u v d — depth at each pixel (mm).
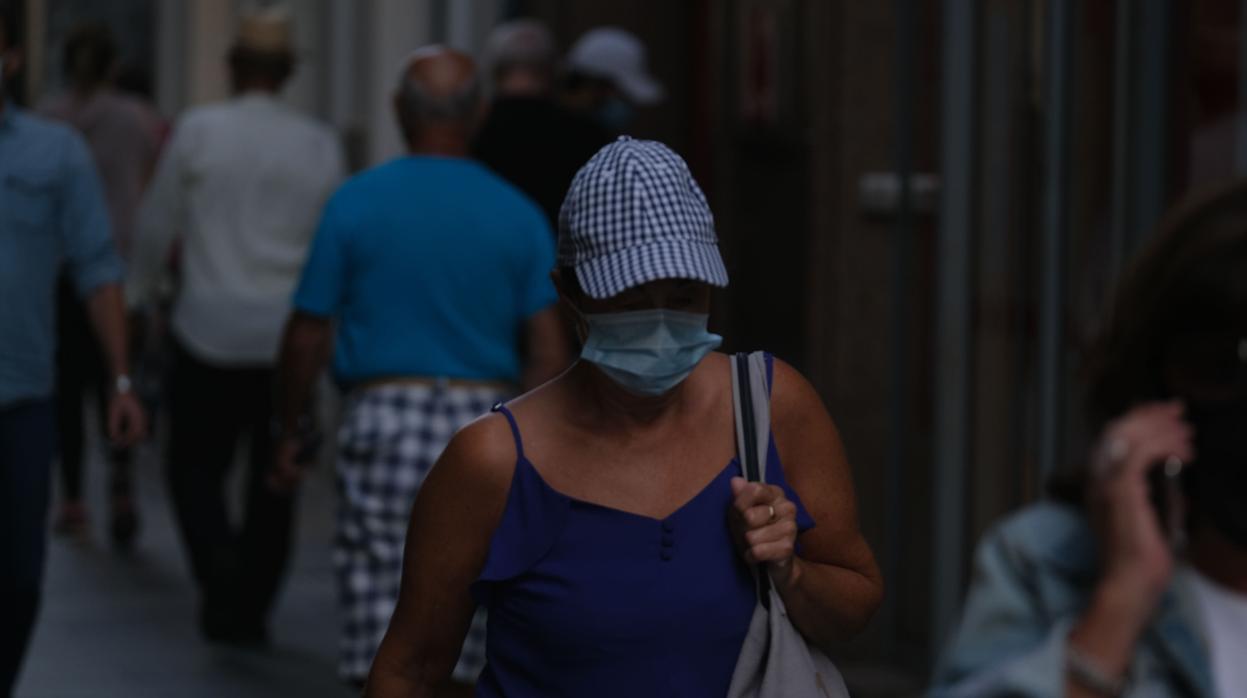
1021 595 5695
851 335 20031
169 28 43906
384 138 32250
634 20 25469
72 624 21516
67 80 27891
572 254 7297
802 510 7602
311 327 14750
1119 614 5469
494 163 17594
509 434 7578
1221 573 5703
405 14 32156
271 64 21641
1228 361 5574
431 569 7684
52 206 15172
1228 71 14555
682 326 7203
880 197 19516
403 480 14414
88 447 36719
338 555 14672
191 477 20953
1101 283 15719
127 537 26656
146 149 27812
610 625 7359
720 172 23078
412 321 14500
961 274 17156
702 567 7410
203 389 20844
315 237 14719
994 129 16906
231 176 21141
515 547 7504
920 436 18469
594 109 20391
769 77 21750
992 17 16844
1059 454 16078
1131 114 15344
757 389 7633
